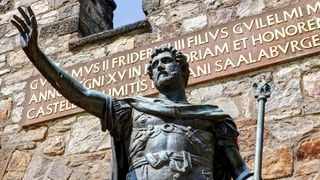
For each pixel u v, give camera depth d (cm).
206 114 308
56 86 307
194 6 698
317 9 623
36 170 643
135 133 306
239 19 657
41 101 704
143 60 679
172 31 688
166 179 279
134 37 707
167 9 711
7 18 822
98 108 318
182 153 289
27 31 296
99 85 680
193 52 651
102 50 716
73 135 655
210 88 614
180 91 325
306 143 534
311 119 547
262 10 654
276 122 557
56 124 675
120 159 311
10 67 761
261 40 625
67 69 714
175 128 300
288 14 633
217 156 313
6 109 718
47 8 803
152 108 307
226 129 312
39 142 667
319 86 567
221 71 620
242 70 610
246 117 575
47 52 746
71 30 759
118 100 321
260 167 282
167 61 326
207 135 306
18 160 660
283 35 618
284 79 585
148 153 293
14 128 695
